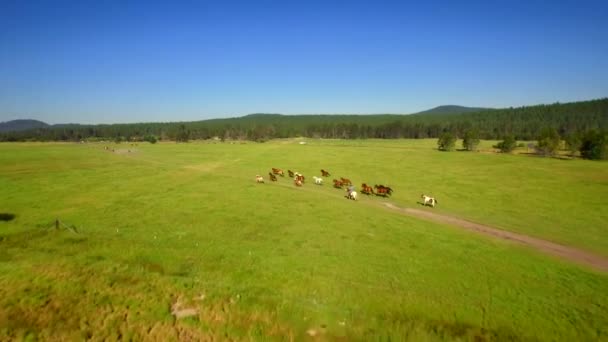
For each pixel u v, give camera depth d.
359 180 54.50
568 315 16.69
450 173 58.88
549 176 54.59
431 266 21.47
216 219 30.14
